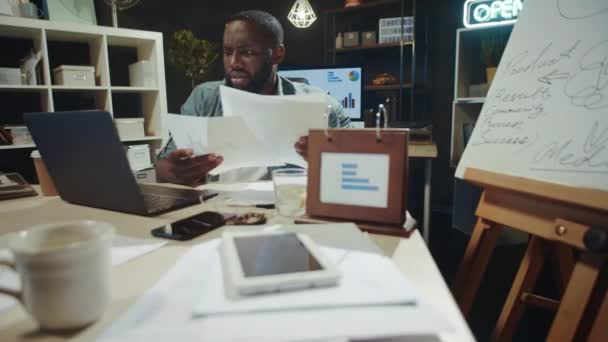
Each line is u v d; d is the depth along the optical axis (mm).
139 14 3387
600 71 853
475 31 2639
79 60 3076
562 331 724
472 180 1043
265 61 1477
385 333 331
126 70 3375
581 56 907
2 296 447
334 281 417
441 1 3260
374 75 3613
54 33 2658
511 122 1021
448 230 2938
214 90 1664
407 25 3133
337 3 3709
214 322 352
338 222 690
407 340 355
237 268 436
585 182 777
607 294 671
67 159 835
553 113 919
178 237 632
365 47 3268
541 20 1050
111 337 332
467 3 2604
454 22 3236
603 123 802
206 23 3721
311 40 3824
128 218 791
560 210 803
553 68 964
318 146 712
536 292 1818
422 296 397
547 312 1672
